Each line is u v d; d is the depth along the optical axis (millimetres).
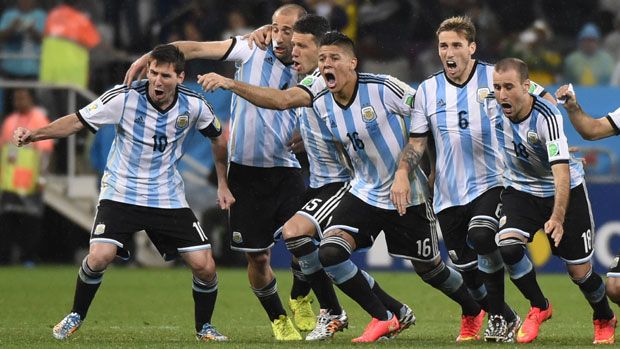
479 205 31469
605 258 58594
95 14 70812
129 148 31047
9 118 62625
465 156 31703
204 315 31969
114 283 54844
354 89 30734
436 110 31609
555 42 69312
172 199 31359
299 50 31969
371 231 31344
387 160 31109
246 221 34469
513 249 30062
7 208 62625
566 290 50344
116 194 31109
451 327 36562
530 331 30562
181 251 31375
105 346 28969
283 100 30422
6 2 70125
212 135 32375
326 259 30375
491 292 31109
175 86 30875
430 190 33156
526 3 71438
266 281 33500
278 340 31875
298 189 35031
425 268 32500
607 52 69562
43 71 66625
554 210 29000
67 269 63000
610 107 63844
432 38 69562
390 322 30766
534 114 29766
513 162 30641
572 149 31438
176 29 70188
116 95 30875
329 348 28359
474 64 31703
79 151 64625
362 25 69562
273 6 68938
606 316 31234
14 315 40344
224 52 34438
